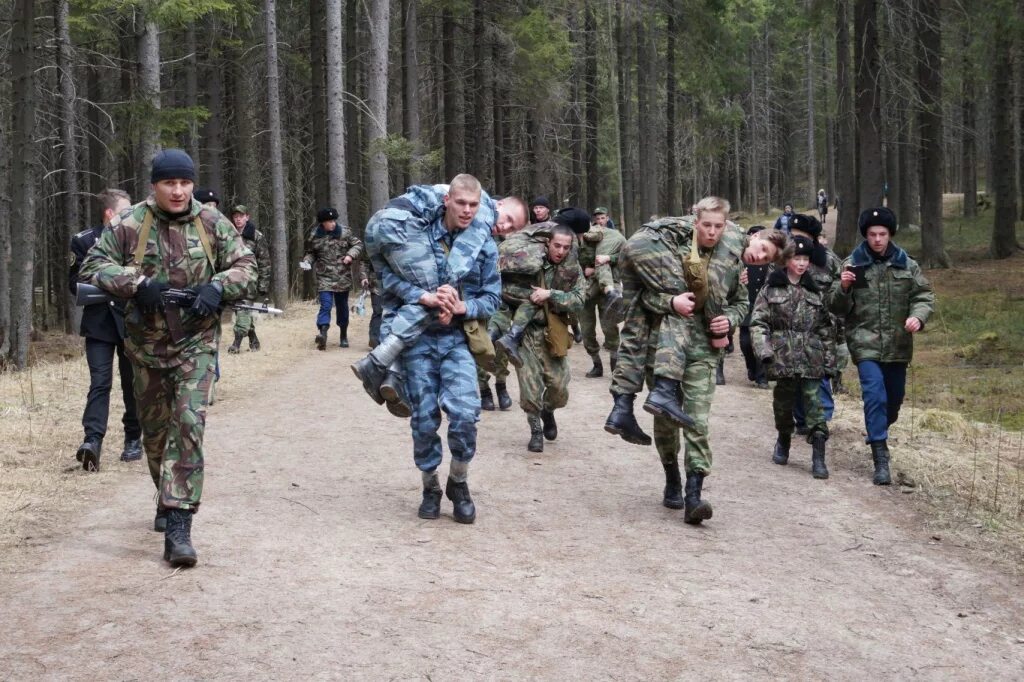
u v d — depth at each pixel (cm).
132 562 473
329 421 871
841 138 2828
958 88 2719
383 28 2123
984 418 934
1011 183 2591
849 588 482
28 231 1248
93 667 358
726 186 6097
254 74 2903
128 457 687
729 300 584
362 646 384
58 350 1650
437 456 564
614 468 721
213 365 480
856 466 748
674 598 454
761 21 4834
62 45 1755
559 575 479
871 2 2214
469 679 359
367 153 2145
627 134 4062
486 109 3192
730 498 650
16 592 430
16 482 609
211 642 382
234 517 558
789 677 376
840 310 724
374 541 521
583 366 1240
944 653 408
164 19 1560
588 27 3412
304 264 1377
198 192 1028
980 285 2048
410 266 531
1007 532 576
